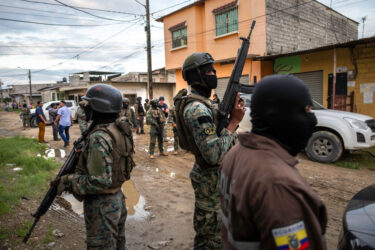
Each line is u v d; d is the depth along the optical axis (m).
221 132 1.78
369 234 1.45
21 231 2.83
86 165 1.69
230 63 13.23
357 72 9.09
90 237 1.73
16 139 9.40
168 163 6.23
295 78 0.86
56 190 1.78
